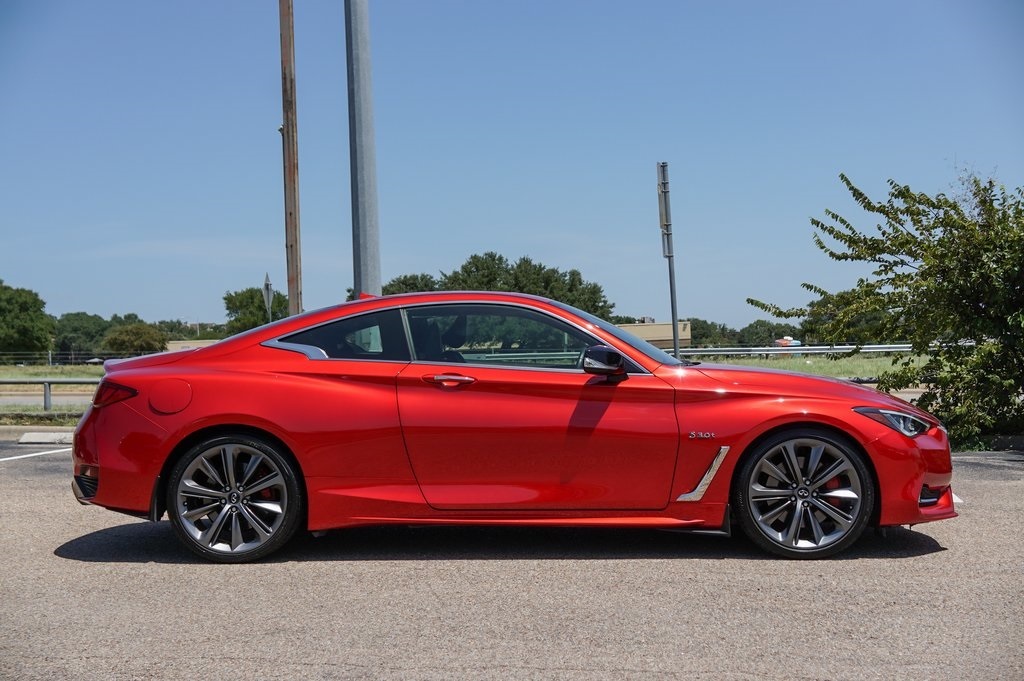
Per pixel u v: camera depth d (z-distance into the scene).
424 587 4.55
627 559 5.08
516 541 5.54
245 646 3.71
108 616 4.13
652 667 3.44
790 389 5.12
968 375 9.88
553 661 3.52
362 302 5.41
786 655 3.56
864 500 5.02
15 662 3.54
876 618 4.00
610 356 4.95
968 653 3.56
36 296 97.56
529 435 5.05
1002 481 7.36
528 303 5.34
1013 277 9.48
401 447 5.09
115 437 5.15
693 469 5.04
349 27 10.35
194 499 5.14
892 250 10.09
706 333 78.69
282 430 5.07
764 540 5.06
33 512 6.57
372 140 10.42
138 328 90.62
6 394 24.70
